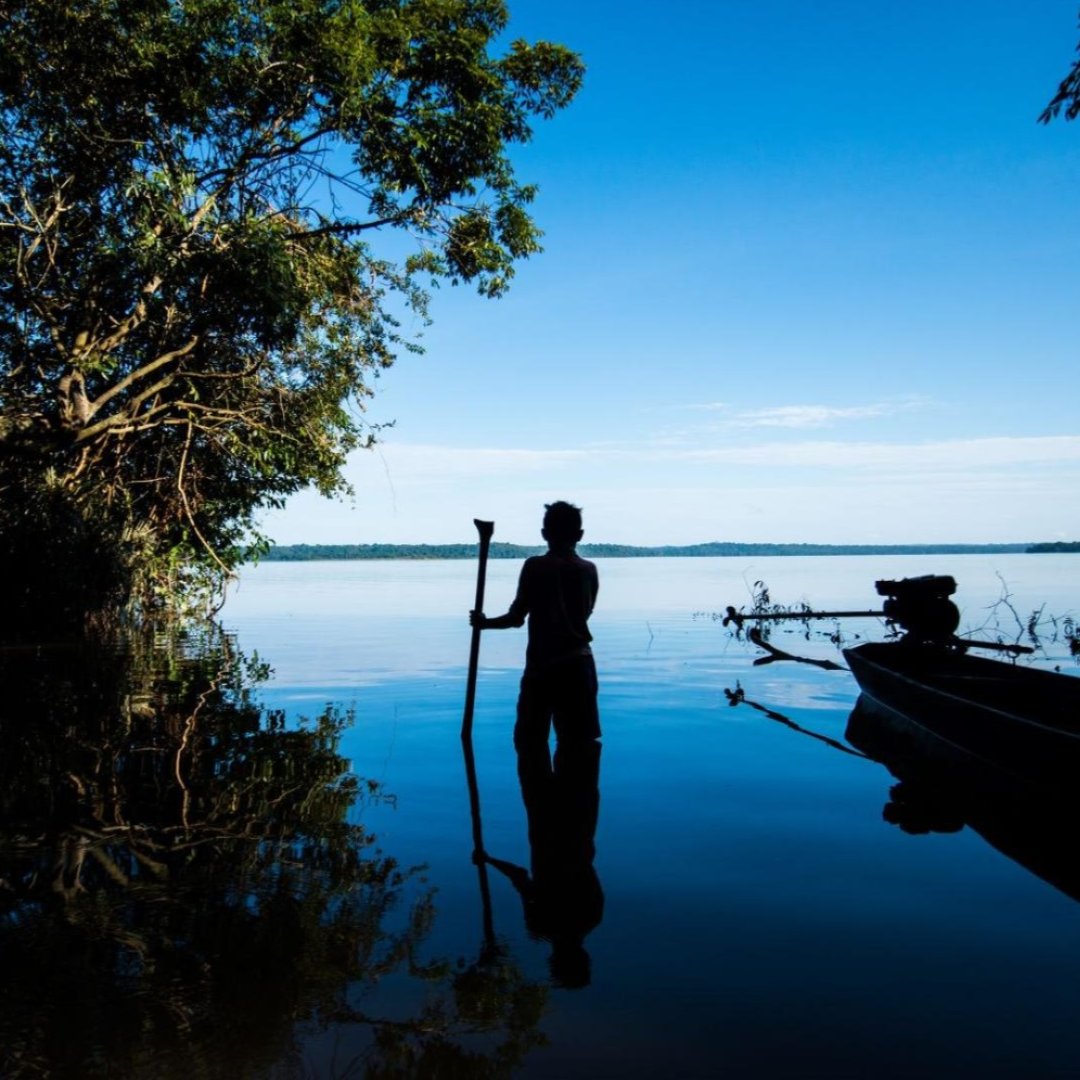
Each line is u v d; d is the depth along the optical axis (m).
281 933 2.46
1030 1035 1.92
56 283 12.64
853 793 4.17
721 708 6.70
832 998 2.09
